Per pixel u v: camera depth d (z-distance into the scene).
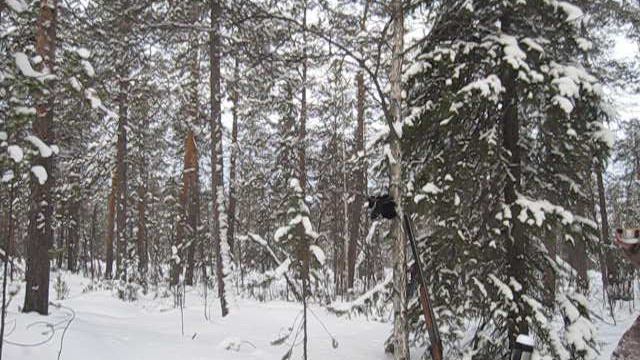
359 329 11.06
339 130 19.42
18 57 4.24
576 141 6.72
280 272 7.47
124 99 17.86
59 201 20.66
